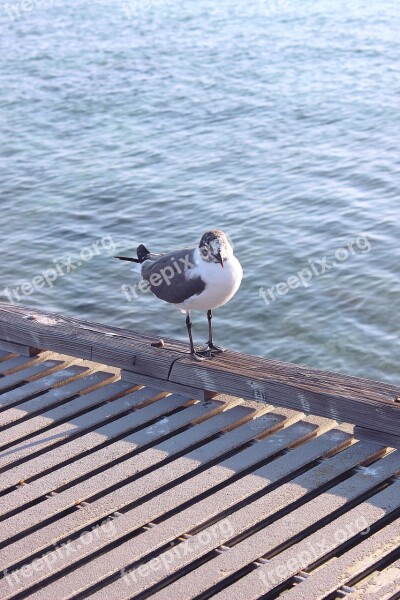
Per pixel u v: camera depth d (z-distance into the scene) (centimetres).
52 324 873
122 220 1845
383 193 1870
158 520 625
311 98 2578
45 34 3631
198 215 1839
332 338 1395
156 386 801
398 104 2470
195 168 2100
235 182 1995
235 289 760
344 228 1725
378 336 1390
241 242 1700
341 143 2203
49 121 2544
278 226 1753
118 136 2377
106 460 686
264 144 2234
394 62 2888
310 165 2067
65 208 1919
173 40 3375
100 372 841
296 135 2288
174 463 675
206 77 2869
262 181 1991
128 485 649
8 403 795
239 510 612
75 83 2906
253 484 642
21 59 3266
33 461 691
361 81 2709
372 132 2266
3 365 870
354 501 626
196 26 3566
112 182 2042
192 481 649
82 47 3378
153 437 718
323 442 695
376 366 1323
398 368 1315
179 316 1486
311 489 634
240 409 755
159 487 648
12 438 729
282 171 2042
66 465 686
